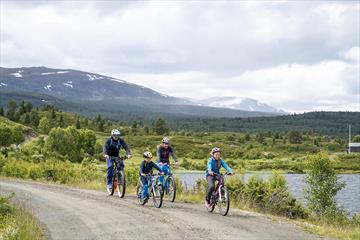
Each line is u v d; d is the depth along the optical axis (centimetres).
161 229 1275
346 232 1305
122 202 1847
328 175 2545
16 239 1156
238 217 1495
